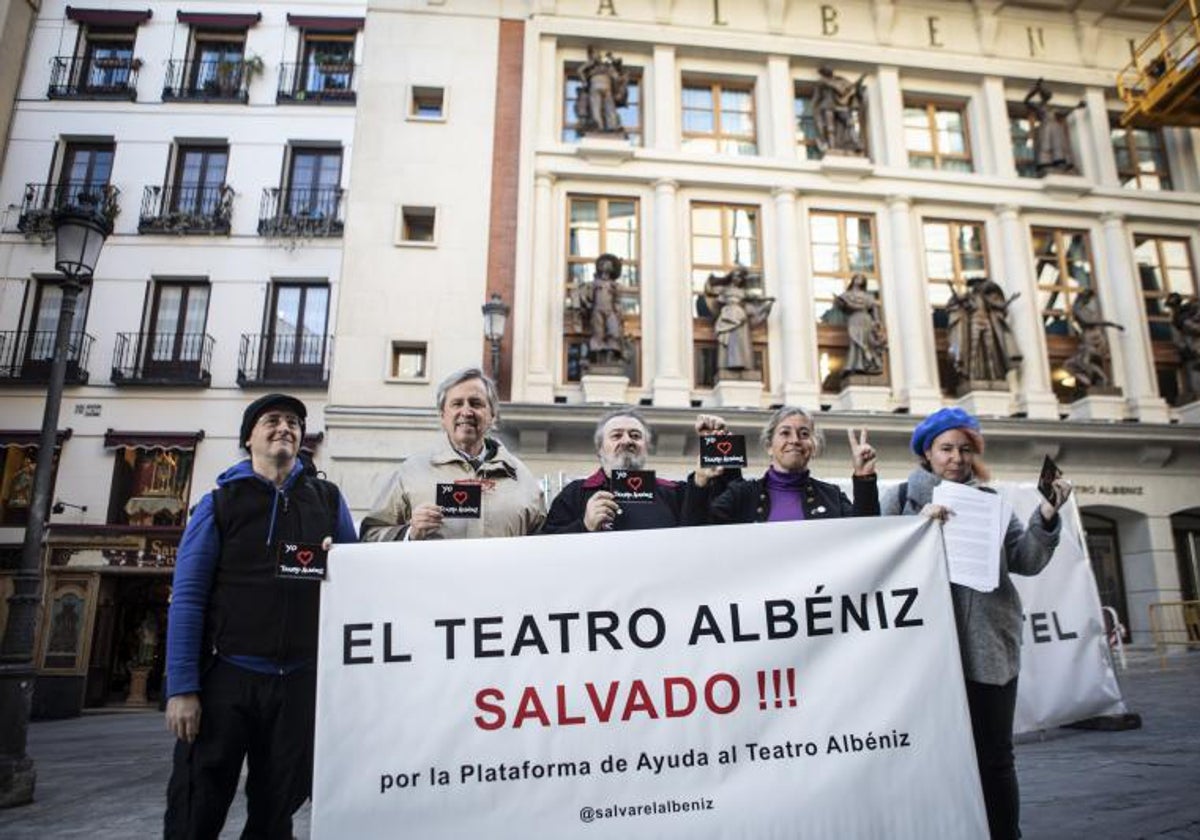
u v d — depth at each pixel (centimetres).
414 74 1495
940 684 266
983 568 290
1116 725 645
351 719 252
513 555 271
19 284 1592
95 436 1523
